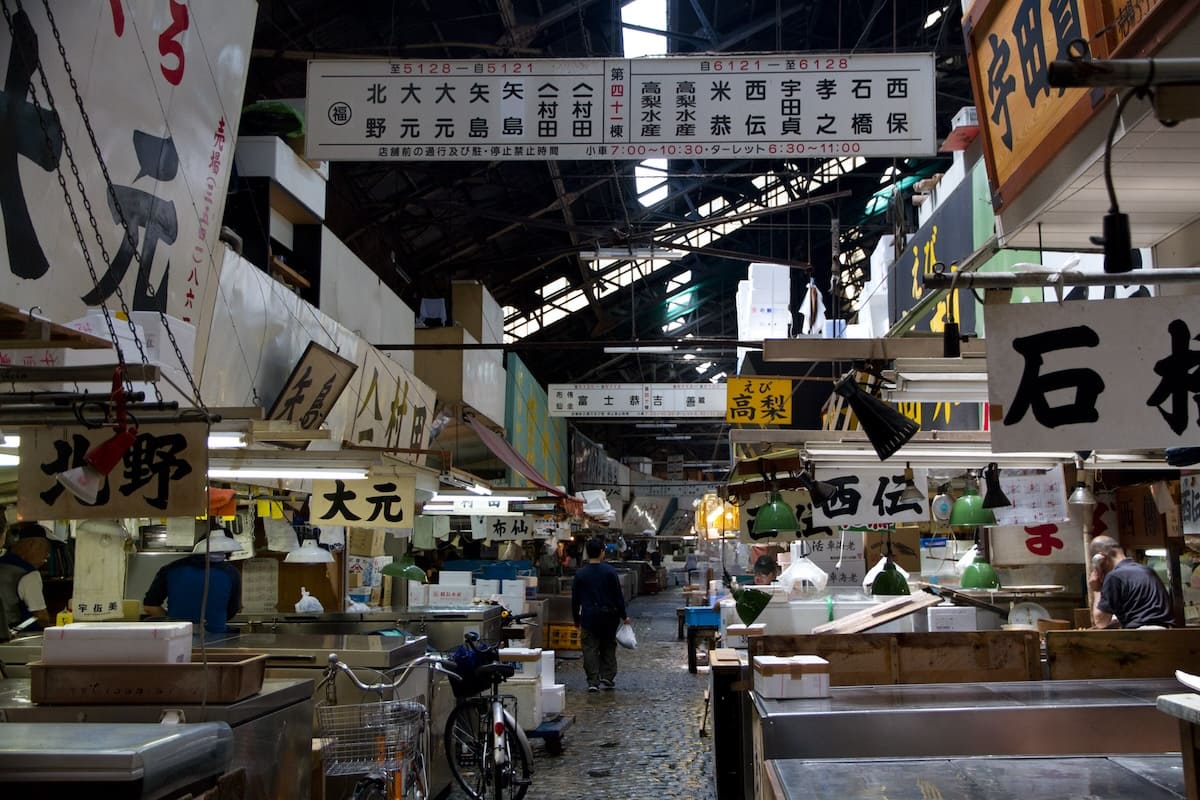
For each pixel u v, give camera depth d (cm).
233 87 613
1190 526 597
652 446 4416
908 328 501
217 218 596
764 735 426
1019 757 383
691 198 1752
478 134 571
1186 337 300
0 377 291
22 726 290
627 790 662
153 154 512
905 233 995
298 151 908
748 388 1273
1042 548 828
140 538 786
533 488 956
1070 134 344
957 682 521
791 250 1967
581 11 1105
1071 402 303
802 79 564
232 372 655
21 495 337
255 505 810
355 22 1116
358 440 901
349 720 451
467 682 634
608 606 1126
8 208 389
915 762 376
